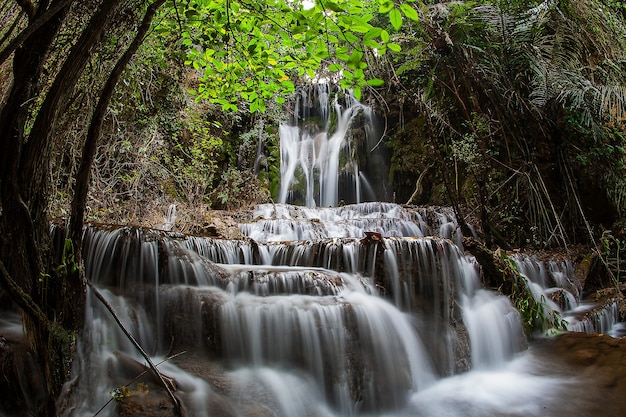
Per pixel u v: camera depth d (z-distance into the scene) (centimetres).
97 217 570
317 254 489
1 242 238
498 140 849
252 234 686
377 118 1149
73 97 320
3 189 234
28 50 221
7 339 290
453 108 916
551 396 388
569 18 764
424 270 464
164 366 331
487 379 430
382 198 1099
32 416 270
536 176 796
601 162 789
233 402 311
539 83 757
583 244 789
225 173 902
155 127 705
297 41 354
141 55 562
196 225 665
